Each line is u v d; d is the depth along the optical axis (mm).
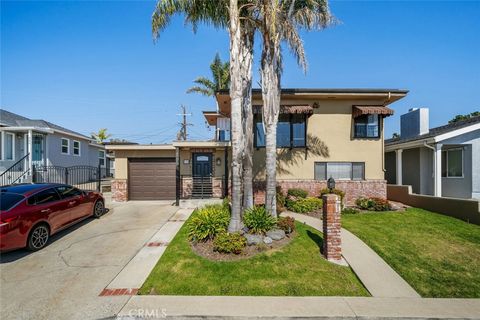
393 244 7246
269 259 6195
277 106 9180
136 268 5902
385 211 11258
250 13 9148
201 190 13852
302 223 9117
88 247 7172
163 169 14336
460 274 5672
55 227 7664
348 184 13391
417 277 5516
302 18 9062
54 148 18375
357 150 13625
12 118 17891
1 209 6551
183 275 5508
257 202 13133
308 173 13523
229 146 13086
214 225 7285
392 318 4168
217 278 5398
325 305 4477
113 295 4801
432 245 7195
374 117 13758
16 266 6023
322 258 6309
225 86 24188
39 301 4617
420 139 12789
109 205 12750
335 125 13664
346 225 9039
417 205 12086
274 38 8281
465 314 4246
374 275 5566
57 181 17562
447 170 13570
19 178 14406
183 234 7980
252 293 4883
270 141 8977
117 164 14086
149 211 11445
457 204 9930
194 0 9031
